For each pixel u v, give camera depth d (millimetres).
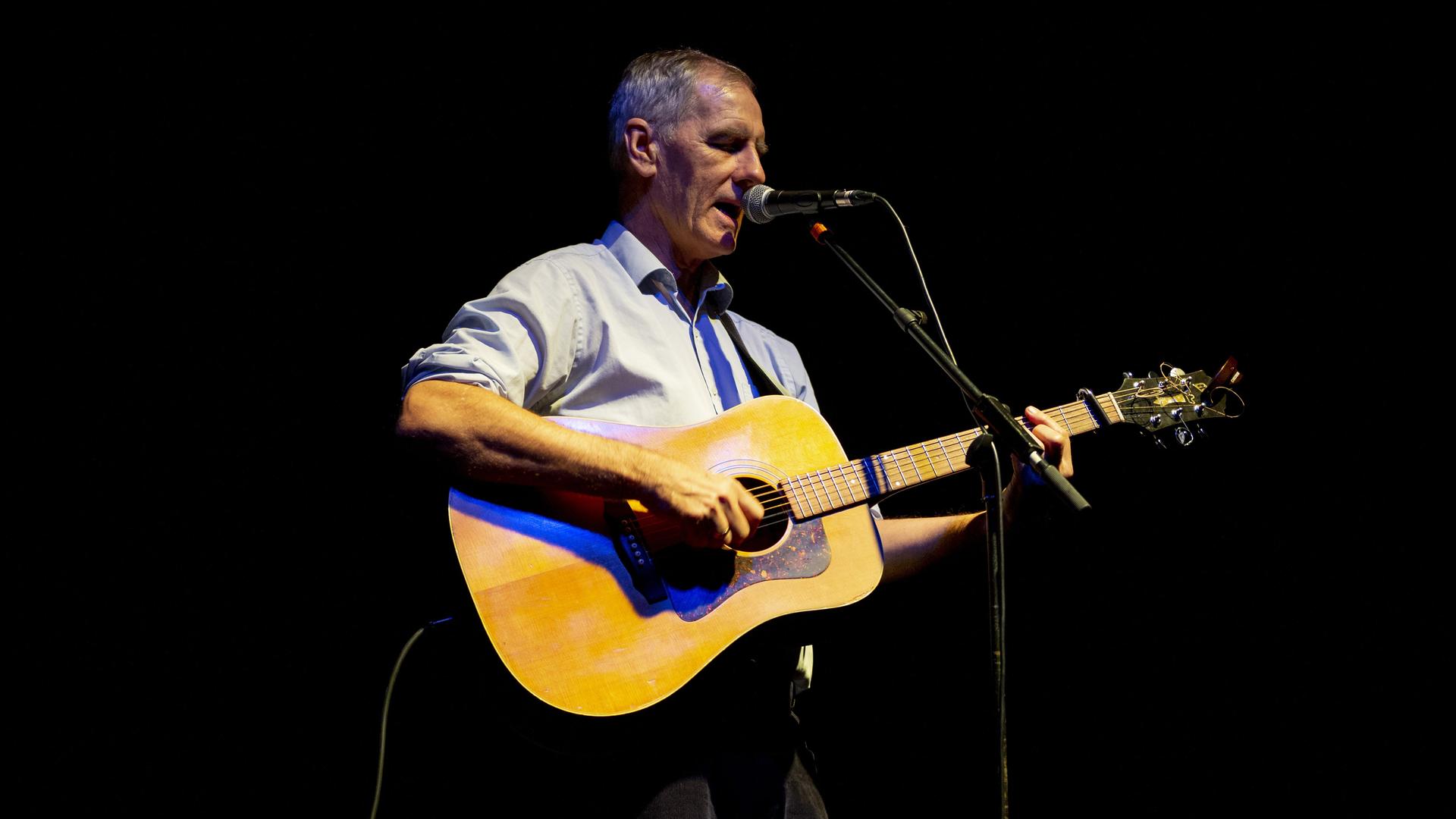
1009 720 3371
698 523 1860
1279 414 3584
